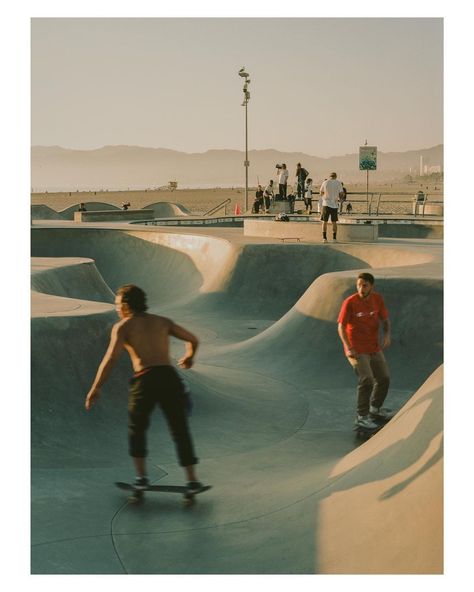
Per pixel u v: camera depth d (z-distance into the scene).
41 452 5.70
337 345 9.55
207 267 18.33
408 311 9.37
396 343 9.14
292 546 4.14
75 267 13.91
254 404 8.05
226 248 17.34
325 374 9.16
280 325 10.94
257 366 9.82
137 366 4.87
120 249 21.16
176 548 4.26
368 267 15.43
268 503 4.88
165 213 41.94
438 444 4.24
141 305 4.90
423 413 4.80
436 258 13.15
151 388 4.81
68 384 6.44
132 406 4.88
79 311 7.21
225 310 15.57
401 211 43.16
